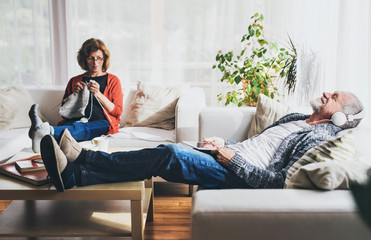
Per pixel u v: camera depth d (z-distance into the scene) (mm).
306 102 2469
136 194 1580
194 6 3723
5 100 2904
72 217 1765
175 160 1591
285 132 1881
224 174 1607
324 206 1006
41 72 3828
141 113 2926
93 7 3729
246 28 3666
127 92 3180
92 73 2969
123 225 1684
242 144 1919
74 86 2834
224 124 2289
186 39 3777
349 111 1760
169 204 2379
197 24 3742
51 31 3758
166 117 2916
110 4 3732
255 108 2381
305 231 1004
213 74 3775
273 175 1541
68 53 3771
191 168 1594
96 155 1646
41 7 3736
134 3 3740
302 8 2719
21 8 3730
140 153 1636
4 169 1746
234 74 3062
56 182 1532
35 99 3146
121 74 3828
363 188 807
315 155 1366
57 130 2551
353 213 990
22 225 1675
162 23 3762
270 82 2953
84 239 1899
